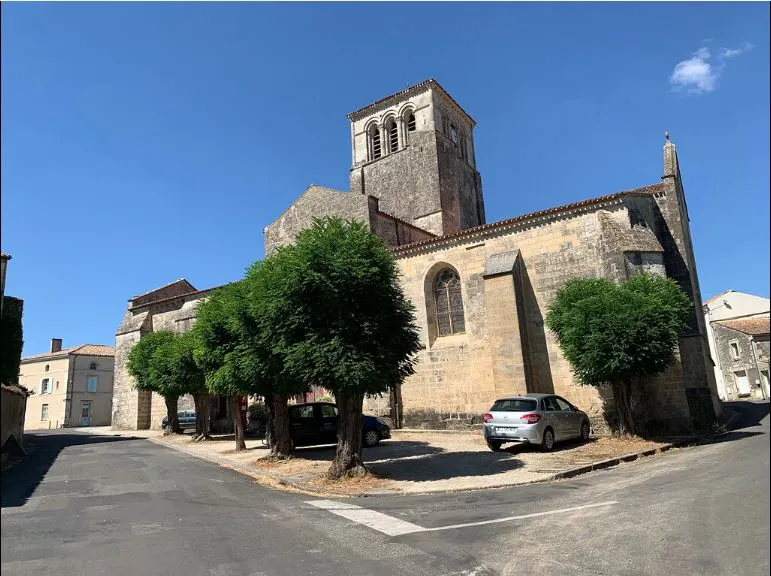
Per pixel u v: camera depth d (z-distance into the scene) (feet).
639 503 26.20
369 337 40.32
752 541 18.45
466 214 124.06
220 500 32.58
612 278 61.87
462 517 25.93
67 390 187.42
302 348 38.96
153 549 20.99
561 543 20.17
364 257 41.50
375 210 95.50
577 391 64.18
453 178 119.34
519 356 64.59
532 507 27.43
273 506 30.42
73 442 92.99
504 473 39.40
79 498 33.50
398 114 123.44
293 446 55.67
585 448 49.90
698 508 23.82
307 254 40.04
